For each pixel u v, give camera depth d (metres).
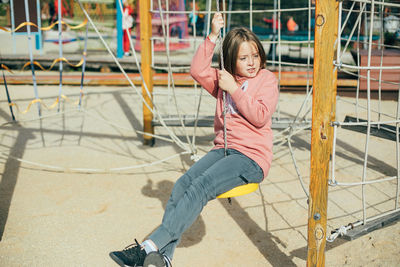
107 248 3.06
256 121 2.40
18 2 9.45
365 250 3.05
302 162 4.75
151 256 2.21
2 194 3.90
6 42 12.90
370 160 4.80
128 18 10.19
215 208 3.68
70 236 3.21
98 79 8.74
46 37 13.38
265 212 3.61
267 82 2.53
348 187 4.09
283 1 11.82
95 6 13.60
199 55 2.64
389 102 7.55
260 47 2.50
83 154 4.99
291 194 3.96
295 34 10.98
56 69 10.02
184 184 2.41
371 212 3.58
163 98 7.86
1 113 6.70
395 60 8.04
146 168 4.59
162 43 11.63
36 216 3.50
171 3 11.77
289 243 3.13
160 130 5.97
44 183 4.16
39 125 6.13
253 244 3.12
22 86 8.69
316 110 2.23
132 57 10.36
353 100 7.66
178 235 2.32
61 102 7.48
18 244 3.08
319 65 2.18
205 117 5.32
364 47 9.40
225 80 2.37
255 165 2.42
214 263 2.89
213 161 2.49
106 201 3.80
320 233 2.36
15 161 4.71
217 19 2.59
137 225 3.39
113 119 6.49
